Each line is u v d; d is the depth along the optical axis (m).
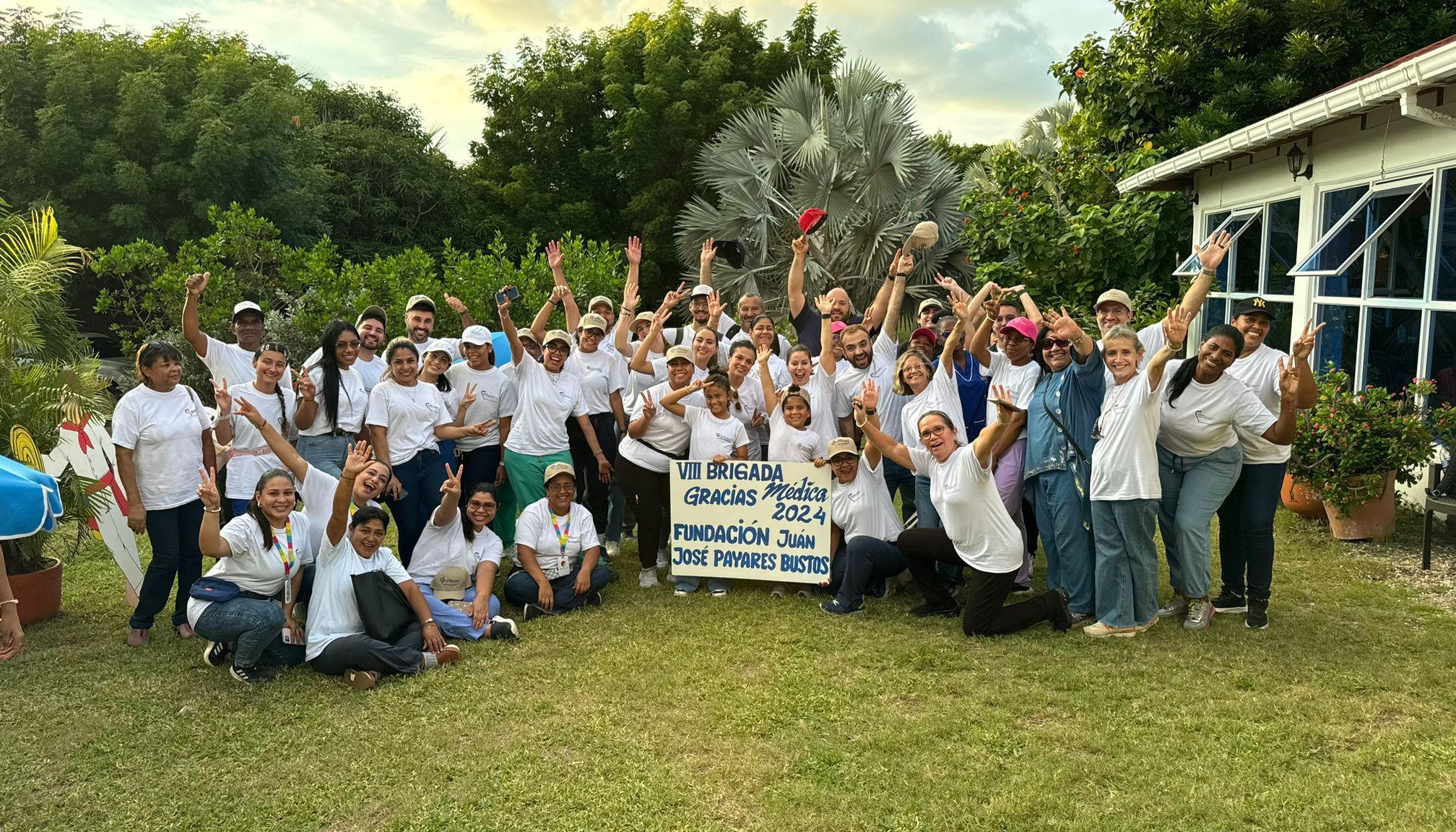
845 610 5.66
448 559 5.59
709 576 6.18
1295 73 12.81
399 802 3.64
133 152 17.80
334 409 5.98
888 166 16.95
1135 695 4.35
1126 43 14.48
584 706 4.41
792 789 3.63
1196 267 11.04
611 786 3.70
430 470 6.18
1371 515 6.63
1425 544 6.02
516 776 3.80
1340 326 8.24
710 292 7.62
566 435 6.58
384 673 4.82
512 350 6.46
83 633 5.61
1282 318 9.23
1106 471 5.05
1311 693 4.29
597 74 26.27
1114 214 12.16
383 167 23.50
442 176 24.61
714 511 6.15
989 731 4.05
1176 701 4.27
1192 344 11.35
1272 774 3.60
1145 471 4.98
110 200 18.09
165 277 13.08
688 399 6.38
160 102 17.58
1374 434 6.47
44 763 4.00
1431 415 6.69
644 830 3.41
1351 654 4.71
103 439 6.09
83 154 17.64
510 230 24.81
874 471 5.93
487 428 6.33
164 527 5.38
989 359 6.13
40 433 6.13
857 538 5.70
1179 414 5.10
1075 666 4.72
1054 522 5.40
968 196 14.42
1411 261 7.20
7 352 6.45
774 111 20.67
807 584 6.20
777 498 6.05
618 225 26.08
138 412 5.30
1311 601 5.54
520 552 5.72
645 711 4.35
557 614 5.77
